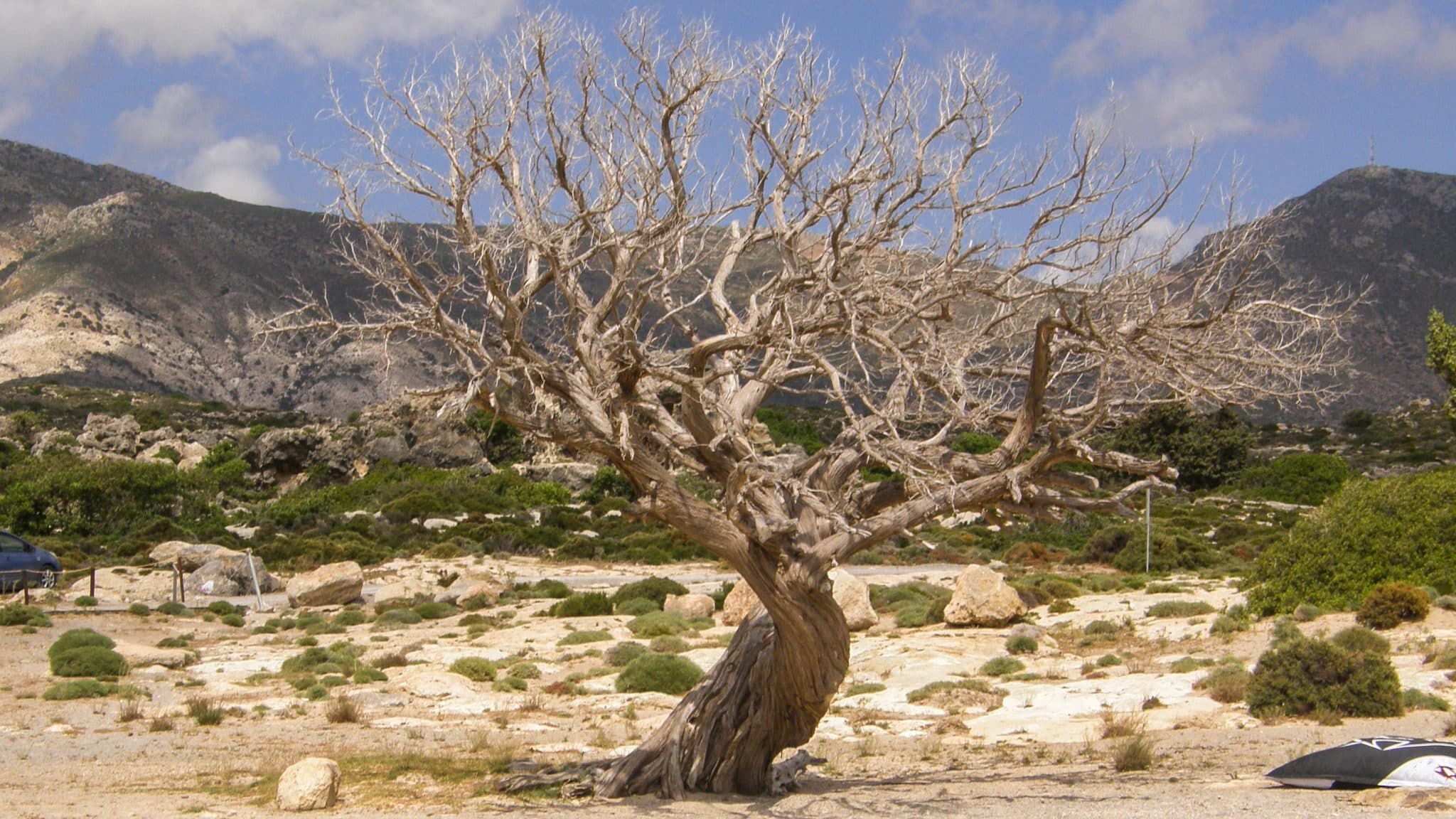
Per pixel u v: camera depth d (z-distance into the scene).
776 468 9.70
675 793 10.70
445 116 9.12
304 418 106.19
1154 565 41.88
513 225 9.16
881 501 10.40
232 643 27.86
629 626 28.34
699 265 11.23
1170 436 68.06
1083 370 10.18
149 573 41.03
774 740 10.77
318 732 16.53
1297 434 99.81
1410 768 9.82
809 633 9.73
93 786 12.09
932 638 24.52
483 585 36.16
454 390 9.41
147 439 84.94
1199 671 18.73
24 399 113.44
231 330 196.00
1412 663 17.25
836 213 9.54
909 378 9.35
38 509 52.25
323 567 36.84
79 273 198.50
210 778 12.62
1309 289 10.12
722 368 9.80
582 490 72.25
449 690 20.41
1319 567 23.12
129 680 21.22
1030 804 10.10
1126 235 9.16
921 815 9.78
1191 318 9.16
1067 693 18.17
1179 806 9.48
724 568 47.97
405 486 66.56
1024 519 10.12
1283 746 13.06
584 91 9.20
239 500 68.44
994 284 9.33
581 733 16.31
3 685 20.50
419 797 11.13
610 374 9.70
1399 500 23.25
